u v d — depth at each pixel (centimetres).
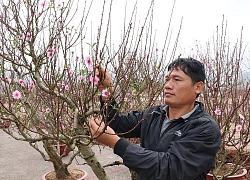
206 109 429
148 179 168
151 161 165
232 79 459
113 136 174
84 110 217
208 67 516
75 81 246
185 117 191
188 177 166
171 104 193
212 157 176
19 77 355
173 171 163
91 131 187
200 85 195
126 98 315
